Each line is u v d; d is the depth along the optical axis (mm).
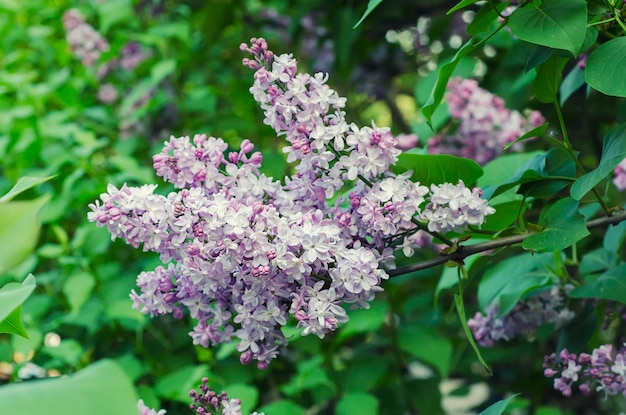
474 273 1101
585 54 1128
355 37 1882
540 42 901
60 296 1558
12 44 2105
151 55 1970
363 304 881
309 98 871
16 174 1742
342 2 1926
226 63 2090
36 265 1573
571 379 1039
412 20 1987
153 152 1759
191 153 898
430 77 1500
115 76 1992
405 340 1462
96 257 1558
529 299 1137
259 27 2121
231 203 871
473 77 1703
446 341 1454
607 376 1010
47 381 660
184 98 1896
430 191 930
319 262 866
